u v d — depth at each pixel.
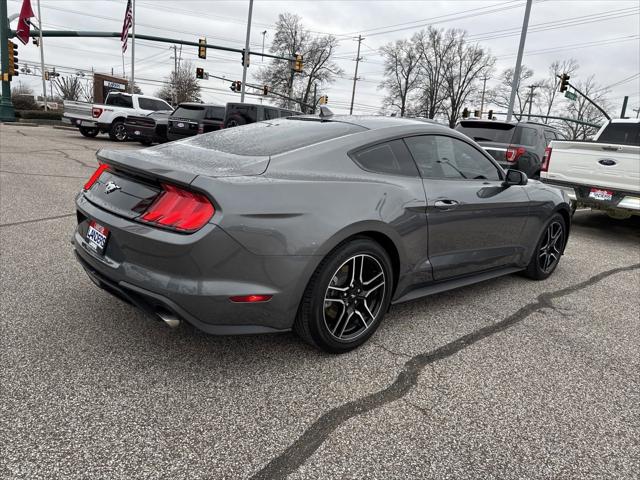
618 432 2.27
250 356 2.73
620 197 6.51
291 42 58.88
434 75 63.34
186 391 2.35
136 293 2.38
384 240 2.88
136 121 16.53
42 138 16.36
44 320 2.97
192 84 70.06
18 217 5.41
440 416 2.30
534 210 4.14
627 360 3.01
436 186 3.19
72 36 24.42
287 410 2.26
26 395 2.22
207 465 1.88
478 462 2.00
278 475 1.86
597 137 7.89
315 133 3.01
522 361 2.91
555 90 62.75
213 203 2.21
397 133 3.12
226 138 3.10
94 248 2.64
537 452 2.09
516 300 3.98
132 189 2.52
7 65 24.02
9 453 1.86
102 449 1.92
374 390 2.48
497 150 8.82
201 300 2.23
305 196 2.45
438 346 3.03
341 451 2.02
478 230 3.55
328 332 2.67
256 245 2.28
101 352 2.65
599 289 4.45
